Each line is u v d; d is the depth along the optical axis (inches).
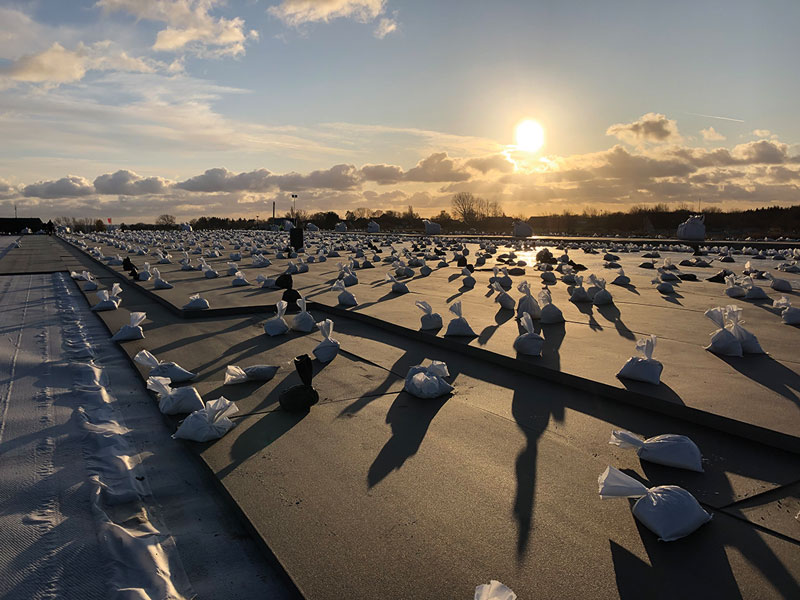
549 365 275.0
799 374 256.7
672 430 206.2
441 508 150.9
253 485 165.5
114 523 150.9
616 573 122.7
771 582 119.1
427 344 349.7
